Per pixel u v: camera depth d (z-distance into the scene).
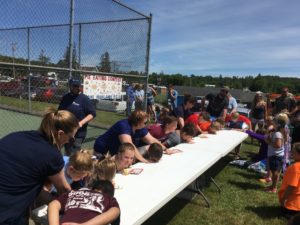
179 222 3.95
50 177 2.07
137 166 3.55
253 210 4.47
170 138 5.09
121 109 13.88
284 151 5.35
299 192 4.14
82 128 5.03
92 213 1.98
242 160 6.84
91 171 2.52
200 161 3.98
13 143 2.00
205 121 6.68
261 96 9.36
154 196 2.70
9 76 8.12
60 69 5.72
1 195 1.91
